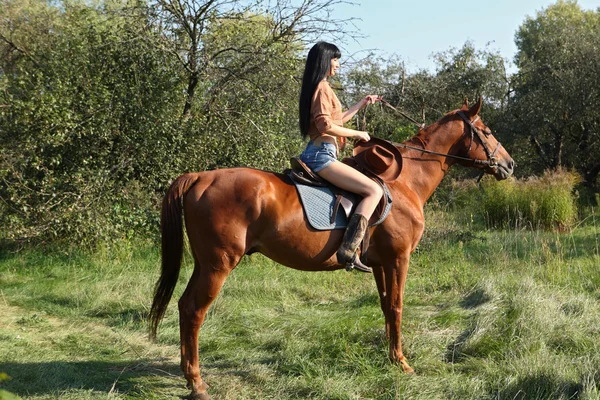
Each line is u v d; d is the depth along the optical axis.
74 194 8.03
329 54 4.07
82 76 8.52
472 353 4.59
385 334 4.78
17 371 4.28
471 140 4.66
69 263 8.12
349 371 4.32
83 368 4.47
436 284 6.99
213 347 5.02
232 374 4.33
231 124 9.09
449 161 4.71
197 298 3.83
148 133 8.53
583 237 9.95
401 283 4.28
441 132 4.66
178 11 9.05
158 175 8.91
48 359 4.61
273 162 9.00
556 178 12.35
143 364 4.57
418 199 4.48
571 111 16.95
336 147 4.15
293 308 6.21
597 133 17.47
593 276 6.83
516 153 19.86
